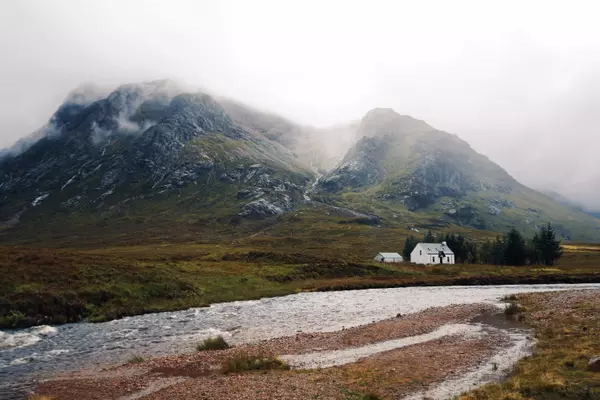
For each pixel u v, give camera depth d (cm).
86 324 4584
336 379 2350
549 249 14788
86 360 3106
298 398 2031
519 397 1833
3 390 2375
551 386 1950
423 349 3116
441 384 2208
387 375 2403
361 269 11006
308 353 3120
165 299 6006
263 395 2095
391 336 3681
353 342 3472
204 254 12500
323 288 8488
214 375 2555
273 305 6191
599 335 3105
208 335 4025
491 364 2600
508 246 15138
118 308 5206
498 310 4969
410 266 13062
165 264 8250
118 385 2422
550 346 2944
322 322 4706
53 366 2930
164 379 2514
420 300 6650
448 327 4016
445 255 16362
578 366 2289
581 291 6712
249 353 3127
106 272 6097
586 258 16325
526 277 10369
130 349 3456
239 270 9125
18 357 3192
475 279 10138
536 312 4603
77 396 2253
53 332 4147
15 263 5575
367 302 6488
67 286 5281
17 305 4503
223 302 6494
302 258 11669
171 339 3844
